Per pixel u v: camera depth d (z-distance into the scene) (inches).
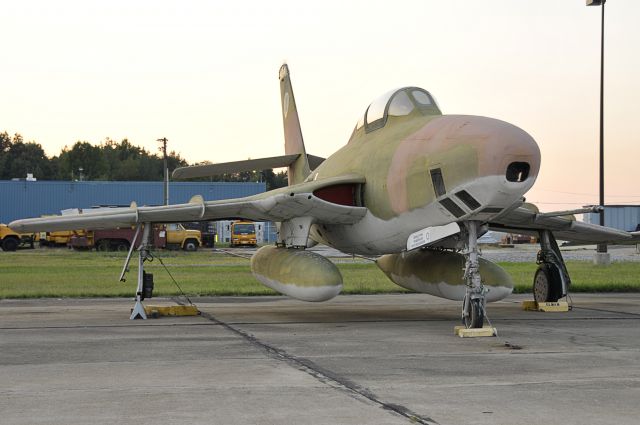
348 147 560.7
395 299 717.3
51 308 611.8
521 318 528.1
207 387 267.9
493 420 218.2
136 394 256.2
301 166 698.8
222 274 1099.3
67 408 235.6
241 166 689.0
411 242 470.0
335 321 509.4
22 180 3157.0
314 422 216.8
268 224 3129.9
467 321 436.5
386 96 528.1
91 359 334.6
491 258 1588.3
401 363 321.7
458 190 406.6
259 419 220.5
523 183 393.1
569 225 592.1
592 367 310.3
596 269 1168.2
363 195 504.7
